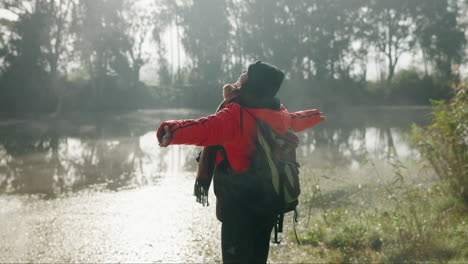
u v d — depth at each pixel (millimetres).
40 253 5734
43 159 13734
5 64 39656
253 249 2107
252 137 1999
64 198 8727
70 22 40656
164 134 1760
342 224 5930
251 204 2039
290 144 2107
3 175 11133
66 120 32344
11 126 27203
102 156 14406
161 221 7129
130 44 47188
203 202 2162
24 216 7449
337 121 29203
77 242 6141
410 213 5438
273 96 2131
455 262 4016
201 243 6066
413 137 7363
